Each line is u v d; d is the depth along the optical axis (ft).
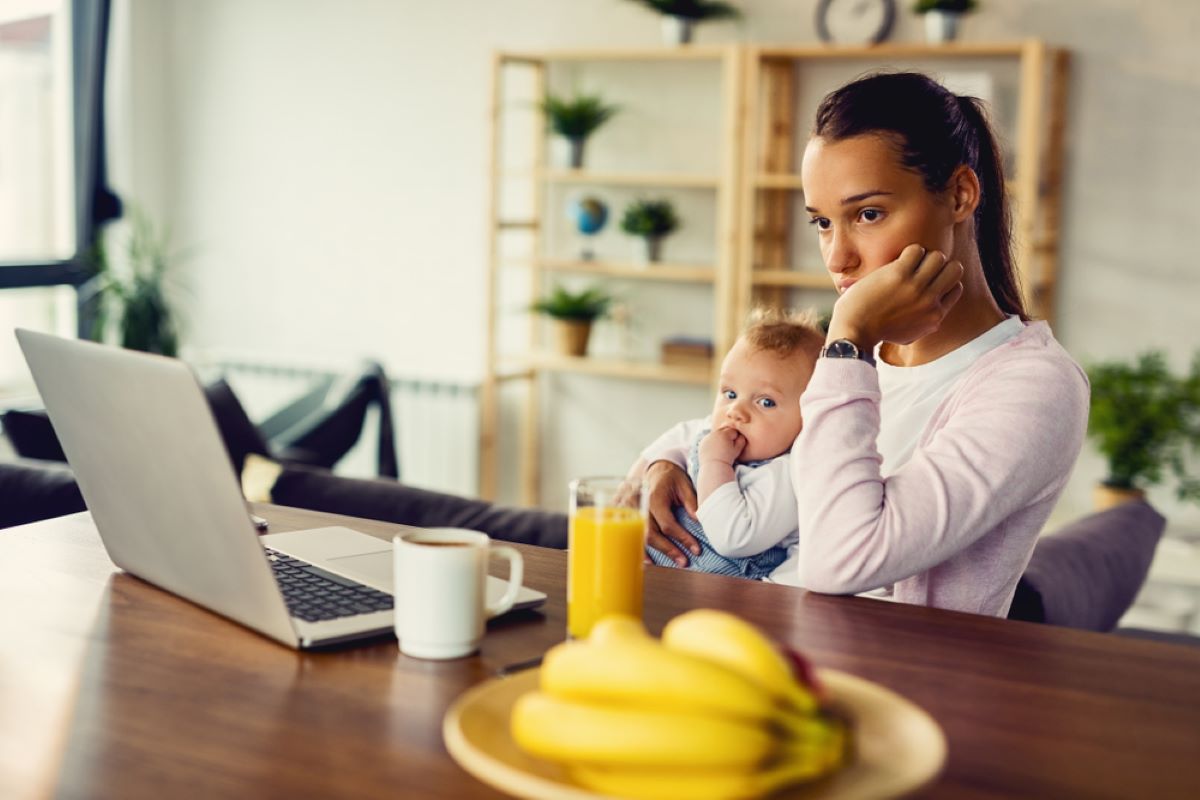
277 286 17.95
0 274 15.47
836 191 4.77
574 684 2.54
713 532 5.43
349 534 4.85
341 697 3.26
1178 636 9.00
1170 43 13.24
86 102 16.40
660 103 15.46
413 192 16.97
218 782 2.75
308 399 15.07
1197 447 12.92
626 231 15.02
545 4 15.90
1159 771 2.88
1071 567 6.83
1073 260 13.84
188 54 18.04
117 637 3.72
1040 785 2.79
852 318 4.58
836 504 4.36
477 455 16.88
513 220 16.39
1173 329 13.53
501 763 2.58
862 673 3.50
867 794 2.40
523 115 16.16
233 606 3.81
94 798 2.67
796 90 14.69
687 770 2.39
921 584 4.84
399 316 17.28
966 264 5.02
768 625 3.93
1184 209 13.37
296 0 17.30
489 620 3.92
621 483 3.77
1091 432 12.46
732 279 14.29
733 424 5.72
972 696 3.34
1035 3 13.65
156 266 16.65
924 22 13.89
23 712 3.14
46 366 4.20
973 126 5.10
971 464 4.50
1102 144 13.60
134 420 3.79
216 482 3.54
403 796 2.69
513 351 16.71
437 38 16.56
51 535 4.97
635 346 15.99
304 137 17.51
